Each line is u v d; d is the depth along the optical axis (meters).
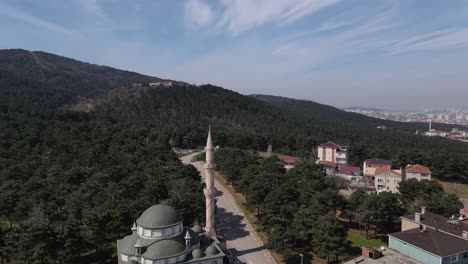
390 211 99.31
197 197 97.56
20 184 104.44
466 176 169.62
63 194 101.31
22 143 143.00
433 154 181.62
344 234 83.38
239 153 172.12
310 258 86.25
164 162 150.88
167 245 65.62
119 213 81.44
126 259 66.88
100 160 135.00
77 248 73.75
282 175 135.12
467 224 88.75
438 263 71.94
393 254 79.69
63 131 165.62
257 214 114.88
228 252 85.25
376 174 156.38
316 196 105.75
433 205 110.38
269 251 89.56
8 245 73.44
